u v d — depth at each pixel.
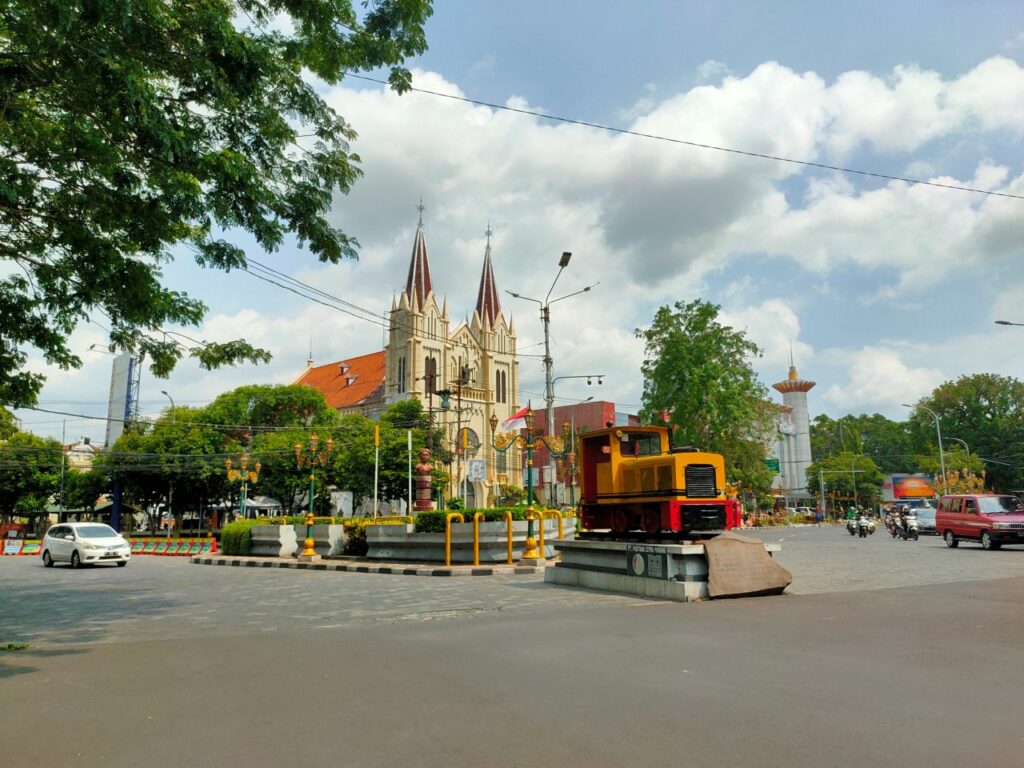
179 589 17.50
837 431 133.25
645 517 15.31
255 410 65.12
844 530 63.34
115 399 68.44
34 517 75.94
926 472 86.75
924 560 21.75
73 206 10.73
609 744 4.76
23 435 65.94
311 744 4.88
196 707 5.91
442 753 4.64
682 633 8.98
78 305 12.15
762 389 51.75
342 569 22.80
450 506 43.62
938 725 5.05
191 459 57.09
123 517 73.00
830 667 6.91
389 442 58.56
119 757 4.69
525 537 22.03
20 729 5.39
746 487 54.38
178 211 10.30
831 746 4.64
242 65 9.54
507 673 6.89
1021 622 9.40
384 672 7.08
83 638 9.99
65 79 9.01
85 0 7.84
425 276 89.81
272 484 59.75
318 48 10.95
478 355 93.31
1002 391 81.00
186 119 10.33
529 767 4.36
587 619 10.32
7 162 9.74
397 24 11.09
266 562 26.39
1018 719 5.18
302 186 11.62
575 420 88.88
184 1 9.26
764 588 12.86
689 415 48.75
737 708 5.55
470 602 13.12
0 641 9.80
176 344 12.98
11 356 13.29
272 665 7.56
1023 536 27.20
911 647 7.82
